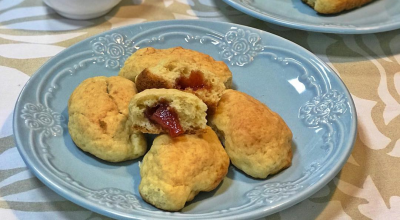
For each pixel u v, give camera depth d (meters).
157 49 0.35
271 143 0.27
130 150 0.28
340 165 0.26
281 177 0.27
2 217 0.25
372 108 0.33
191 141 0.26
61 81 0.33
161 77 0.28
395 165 0.29
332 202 0.26
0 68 0.36
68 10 0.40
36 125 0.29
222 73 0.32
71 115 0.29
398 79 0.36
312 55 0.35
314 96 0.33
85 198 0.23
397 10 0.41
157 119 0.27
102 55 0.36
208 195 0.26
